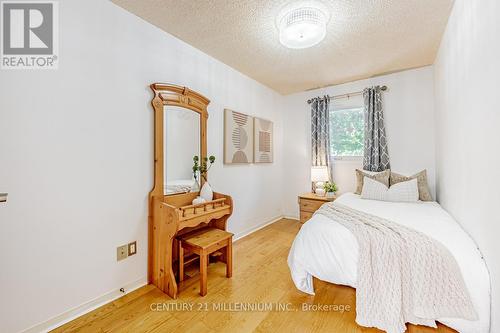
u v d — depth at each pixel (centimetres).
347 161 366
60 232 153
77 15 160
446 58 217
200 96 245
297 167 419
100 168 173
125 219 189
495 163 117
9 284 134
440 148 261
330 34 223
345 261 160
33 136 142
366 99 333
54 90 150
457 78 183
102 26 173
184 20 202
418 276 136
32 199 141
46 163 146
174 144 223
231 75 304
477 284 126
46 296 147
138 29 196
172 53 226
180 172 229
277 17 197
